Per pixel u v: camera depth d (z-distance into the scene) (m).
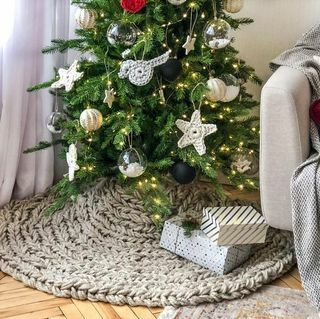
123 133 2.09
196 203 2.47
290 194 2.06
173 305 1.97
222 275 2.13
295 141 2.05
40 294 2.05
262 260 2.24
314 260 2.01
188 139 2.13
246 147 2.43
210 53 2.20
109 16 2.18
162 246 2.31
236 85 2.19
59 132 2.46
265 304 2.00
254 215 2.20
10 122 2.43
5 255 2.22
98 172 2.32
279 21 2.75
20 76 2.41
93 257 2.23
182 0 2.03
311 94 2.20
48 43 2.47
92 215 2.38
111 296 2.00
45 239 2.33
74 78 2.14
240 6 2.19
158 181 2.27
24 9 2.36
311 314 1.95
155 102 2.16
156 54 2.19
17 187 2.58
